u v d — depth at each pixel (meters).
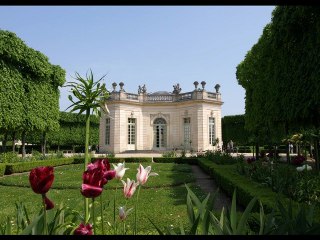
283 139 13.26
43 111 19.64
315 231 1.76
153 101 32.88
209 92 31.44
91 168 2.04
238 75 18.25
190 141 31.06
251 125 15.55
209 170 13.38
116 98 31.42
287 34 8.28
